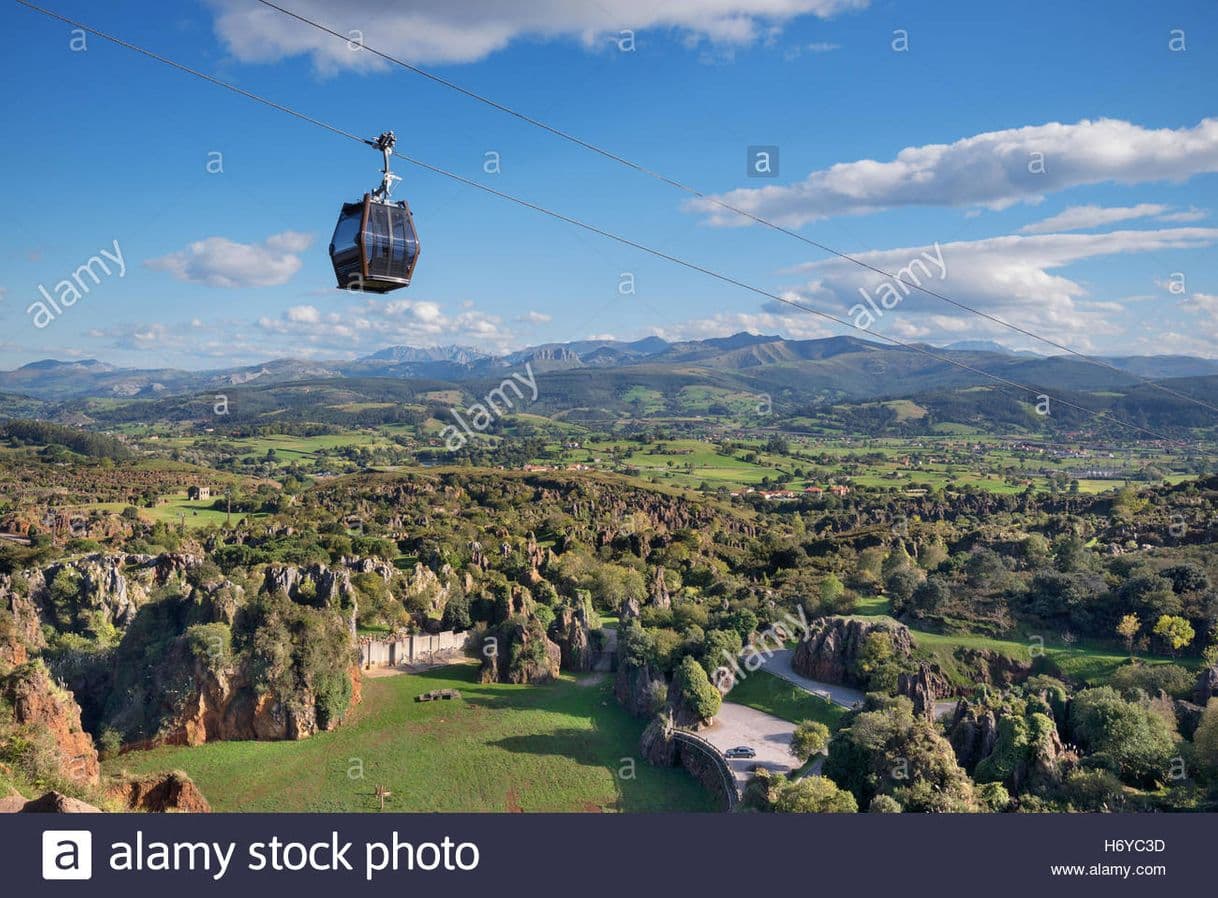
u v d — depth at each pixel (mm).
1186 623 121438
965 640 133875
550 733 118375
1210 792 74625
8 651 114312
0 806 50875
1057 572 148125
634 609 161500
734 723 116688
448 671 145000
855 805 76375
